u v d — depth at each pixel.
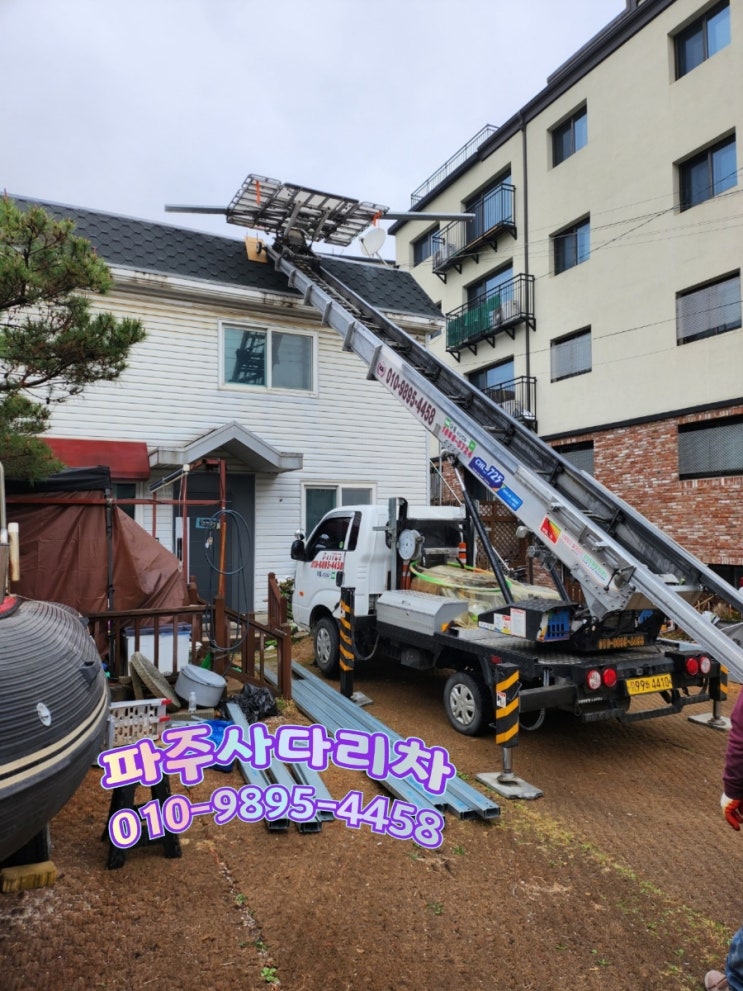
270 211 11.34
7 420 5.04
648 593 4.63
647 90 15.56
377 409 12.52
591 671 4.84
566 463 5.84
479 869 3.65
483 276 22.48
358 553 7.43
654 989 2.73
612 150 16.55
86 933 2.88
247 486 11.19
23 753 2.14
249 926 3.02
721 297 14.07
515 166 20.33
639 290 15.79
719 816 4.41
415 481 12.85
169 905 3.14
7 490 6.50
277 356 11.62
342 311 9.12
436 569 7.31
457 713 5.96
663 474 15.11
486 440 6.09
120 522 7.14
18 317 6.70
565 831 4.14
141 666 5.84
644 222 15.66
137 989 2.57
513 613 5.34
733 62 13.64
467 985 2.71
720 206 13.94
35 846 3.27
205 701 5.93
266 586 11.14
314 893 3.32
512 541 12.82
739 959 2.44
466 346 22.23
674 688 5.29
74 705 2.51
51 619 3.10
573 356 18.20
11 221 4.54
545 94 18.75
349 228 12.23
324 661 7.91
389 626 6.93
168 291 10.52
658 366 15.27
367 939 2.97
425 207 25.59
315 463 11.82
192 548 10.61
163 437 10.48
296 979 2.68
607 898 3.40
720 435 14.05
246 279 11.14
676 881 3.59
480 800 4.32
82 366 5.30
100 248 10.16
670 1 14.90
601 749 5.67
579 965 2.86
